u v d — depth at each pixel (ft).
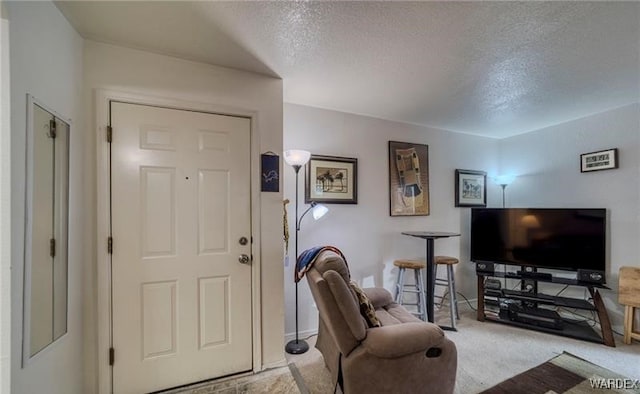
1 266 3.36
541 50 5.90
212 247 6.51
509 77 7.18
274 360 7.04
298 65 6.61
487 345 8.18
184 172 6.29
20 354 3.60
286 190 9.02
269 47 5.83
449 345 5.30
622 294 8.32
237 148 6.80
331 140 9.68
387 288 10.59
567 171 10.61
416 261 11.09
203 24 5.07
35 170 3.95
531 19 4.87
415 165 11.19
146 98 5.95
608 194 9.41
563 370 6.84
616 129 9.23
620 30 5.17
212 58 6.29
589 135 9.96
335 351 5.85
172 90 6.18
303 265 6.73
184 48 5.87
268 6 4.58
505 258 10.23
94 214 5.54
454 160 12.14
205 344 6.40
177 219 6.21
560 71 6.83
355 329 5.08
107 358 5.58
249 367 6.77
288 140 9.05
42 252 4.11
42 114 4.14
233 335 6.65
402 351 4.90
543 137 11.46
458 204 12.05
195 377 6.28
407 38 5.49
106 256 5.61
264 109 7.07
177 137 6.24
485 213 10.64
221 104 6.62
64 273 4.72
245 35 5.40
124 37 5.47
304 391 6.10
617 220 9.16
